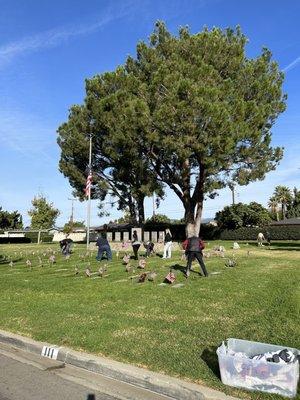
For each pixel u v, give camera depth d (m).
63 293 11.27
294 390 4.57
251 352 5.42
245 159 28.55
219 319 7.91
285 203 88.19
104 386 5.35
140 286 11.80
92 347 6.46
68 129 37.47
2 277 15.28
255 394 4.66
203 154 25.70
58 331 7.35
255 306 8.83
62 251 25.33
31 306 9.62
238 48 29.27
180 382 5.04
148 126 26.47
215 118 24.12
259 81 29.33
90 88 33.56
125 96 30.28
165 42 30.52
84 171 38.41
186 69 27.16
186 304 9.25
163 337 6.81
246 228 51.25
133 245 20.52
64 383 5.46
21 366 6.14
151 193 32.19
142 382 5.28
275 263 17.17
